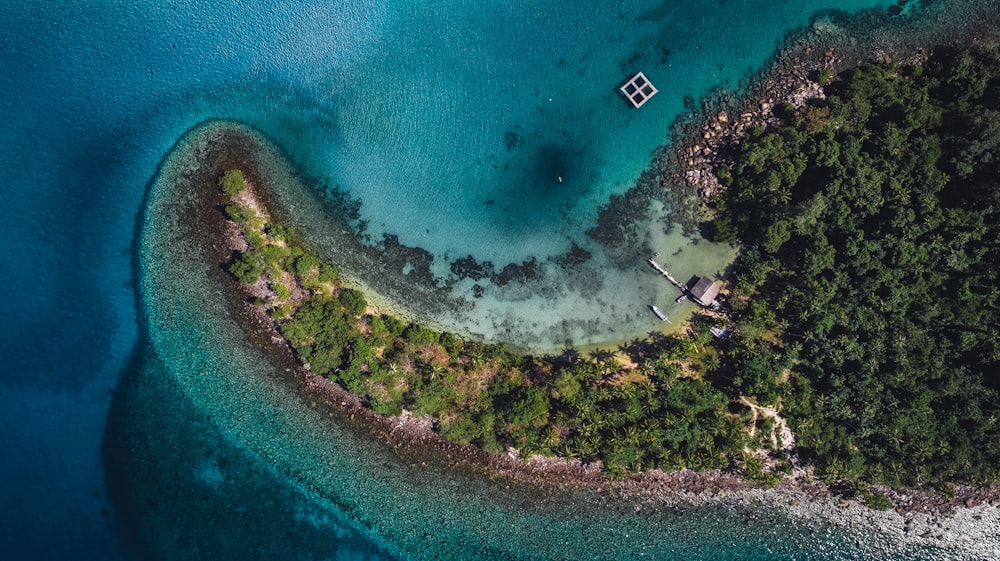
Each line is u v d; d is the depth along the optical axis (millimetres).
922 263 46500
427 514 50594
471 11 51875
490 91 51844
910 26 50156
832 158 46500
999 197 44594
